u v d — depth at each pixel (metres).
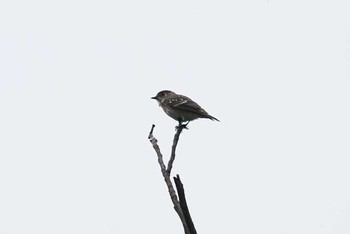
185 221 4.27
